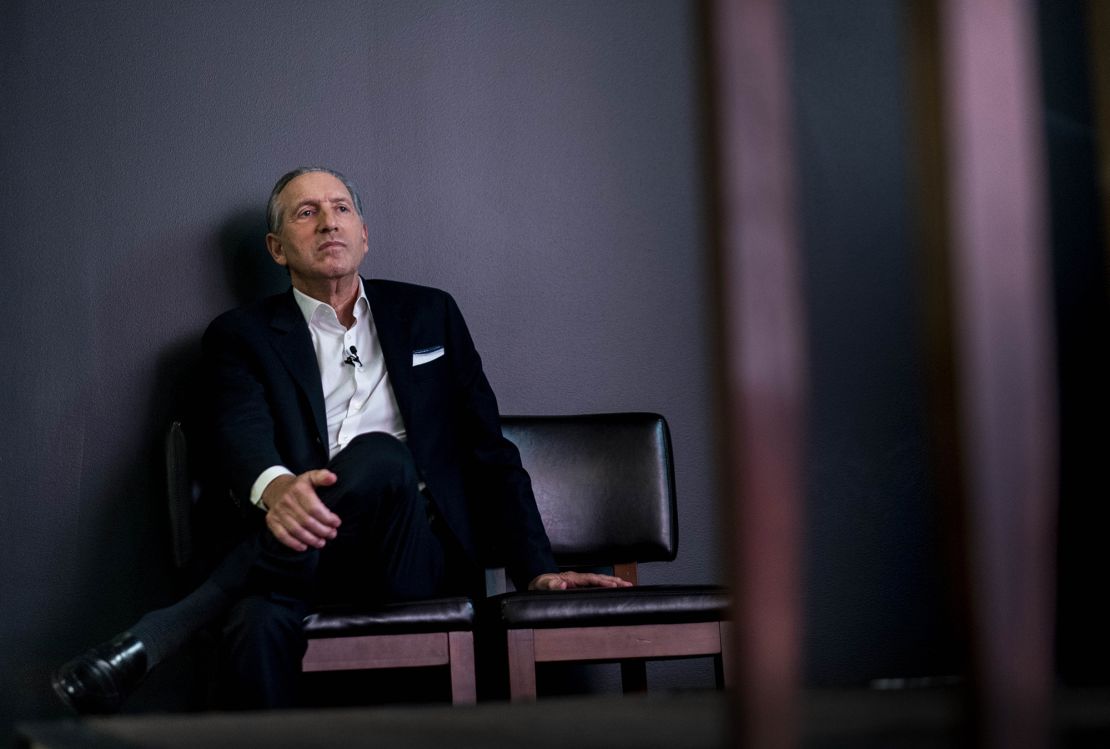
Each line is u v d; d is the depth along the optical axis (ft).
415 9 17.88
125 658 11.85
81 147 16.62
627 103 18.37
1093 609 18.06
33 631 15.60
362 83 17.54
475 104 17.87
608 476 16.49
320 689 16.11
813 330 18.13
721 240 3.28
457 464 15.58
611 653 12.82
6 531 15.69
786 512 3.25
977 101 3.28
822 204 18.38
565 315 17.72
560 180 17.99
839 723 5.72
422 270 17.37
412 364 15.69
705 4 3.35
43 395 16.05
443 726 6.13
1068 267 18.67
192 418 16.08
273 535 12.55
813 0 18.79
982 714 3.16
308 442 15.01
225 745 5.58
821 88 18.62
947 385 3.24
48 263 16.30
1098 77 17.98
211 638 14.01
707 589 13.20
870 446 18.13
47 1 16.80
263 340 15.21
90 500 16.01
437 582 13.89
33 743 7.93
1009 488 3.18
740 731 3.22
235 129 17.07
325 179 15.98
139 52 16.94
